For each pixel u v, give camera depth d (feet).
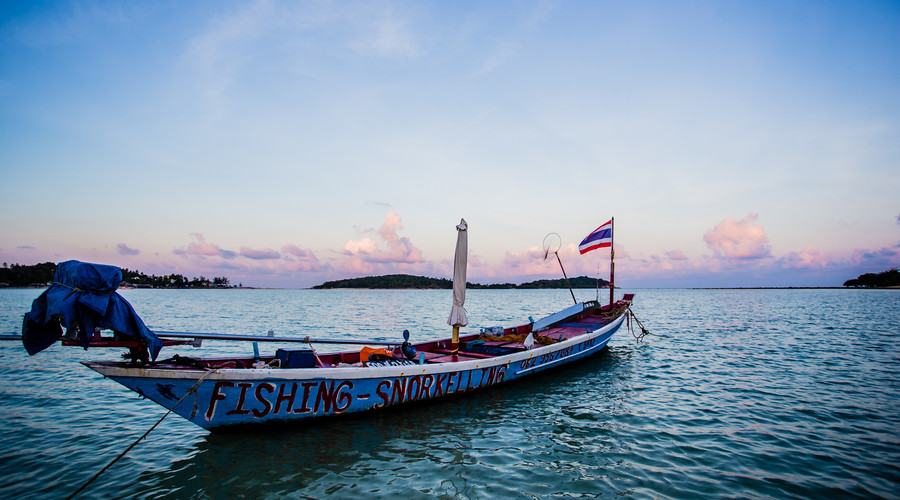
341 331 108.27
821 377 53.57
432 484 25.68
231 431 30.76
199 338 32.30
